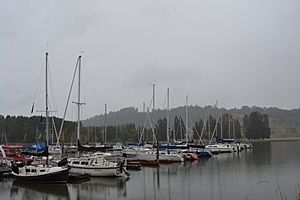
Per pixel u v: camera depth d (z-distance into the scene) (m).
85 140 110.06
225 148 88.25
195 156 65.75
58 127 91.38
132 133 128.38
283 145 134.00
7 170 40.47
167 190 33.59
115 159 46.69
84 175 39.06
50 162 43.25
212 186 35.62
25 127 106.88
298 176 42.19
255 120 168.38
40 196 31.20
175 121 112.81
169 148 69.75
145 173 46.47
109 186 35.81
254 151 94.44
